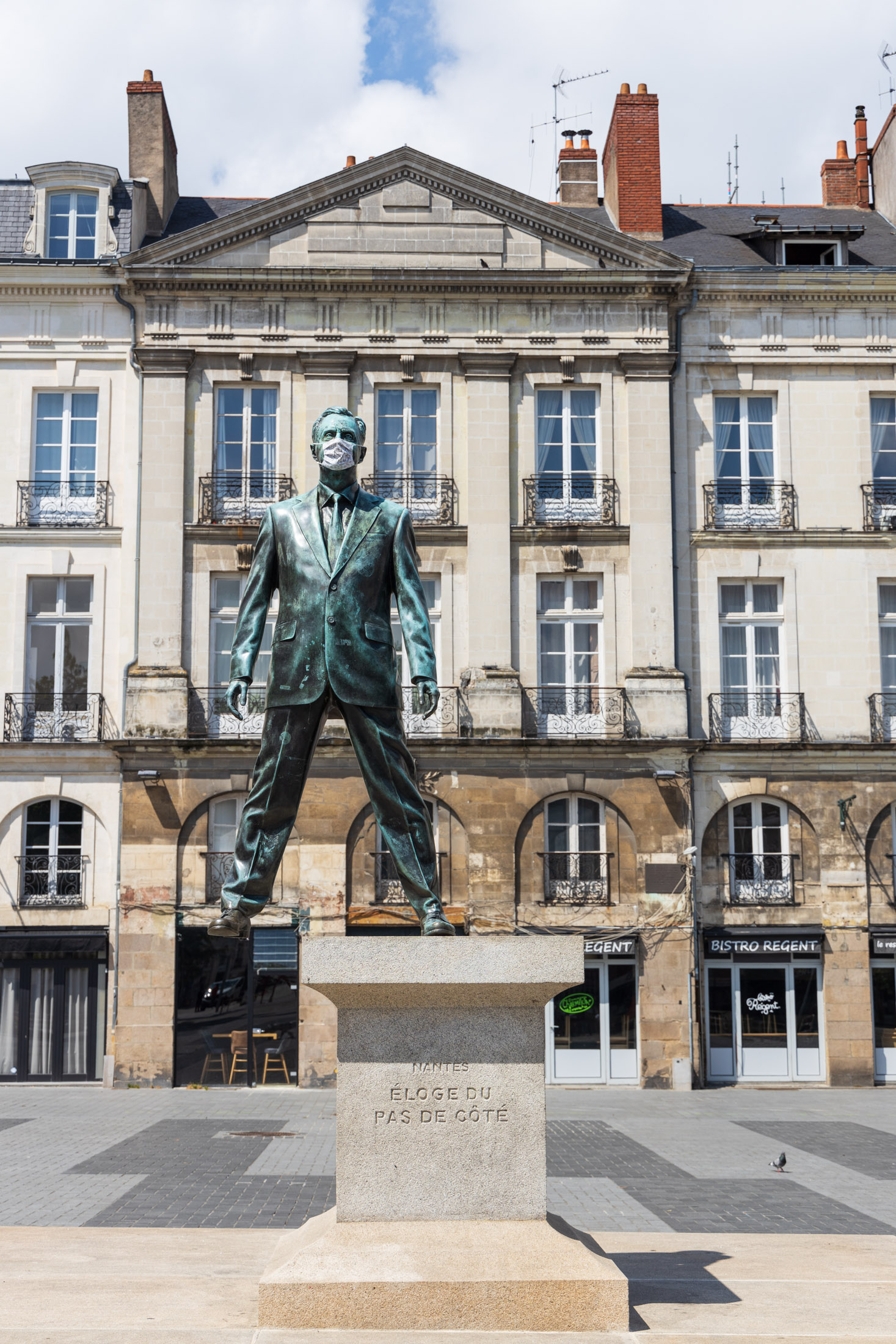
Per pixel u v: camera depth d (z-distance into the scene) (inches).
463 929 1143.0
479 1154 283.7
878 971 1187.3
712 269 1245.1
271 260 1226.6
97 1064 1136.8
